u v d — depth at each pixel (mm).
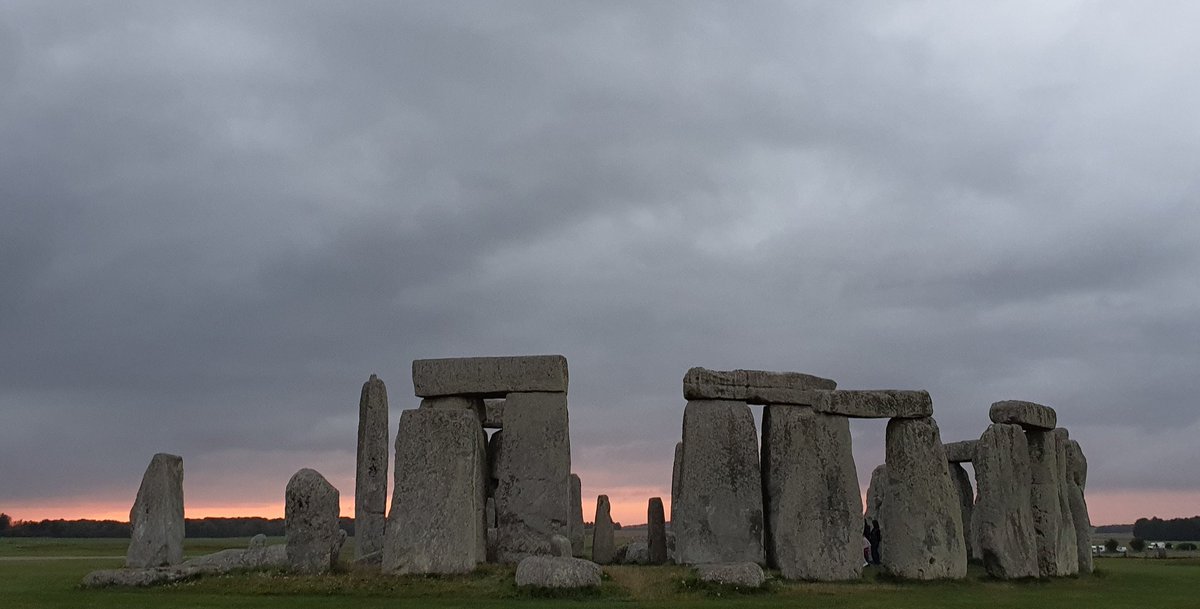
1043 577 21938
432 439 18656
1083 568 24938
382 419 25328
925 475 20781
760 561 21484
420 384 22359
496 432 24406
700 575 18125
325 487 19188
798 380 23109
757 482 21938
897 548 20641
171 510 19750
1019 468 22281
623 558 24250
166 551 19422
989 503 21719
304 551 18828
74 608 14805
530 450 21797
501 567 19078
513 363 22188
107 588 17797
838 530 20469
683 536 21641
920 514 20562
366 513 24656
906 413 21094
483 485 22219
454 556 18125
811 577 20031
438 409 18875
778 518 21344
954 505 20844
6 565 26453
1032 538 22047
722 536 21562
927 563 20328
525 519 21484
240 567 19000
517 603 15695
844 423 21219
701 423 22219
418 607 15055
